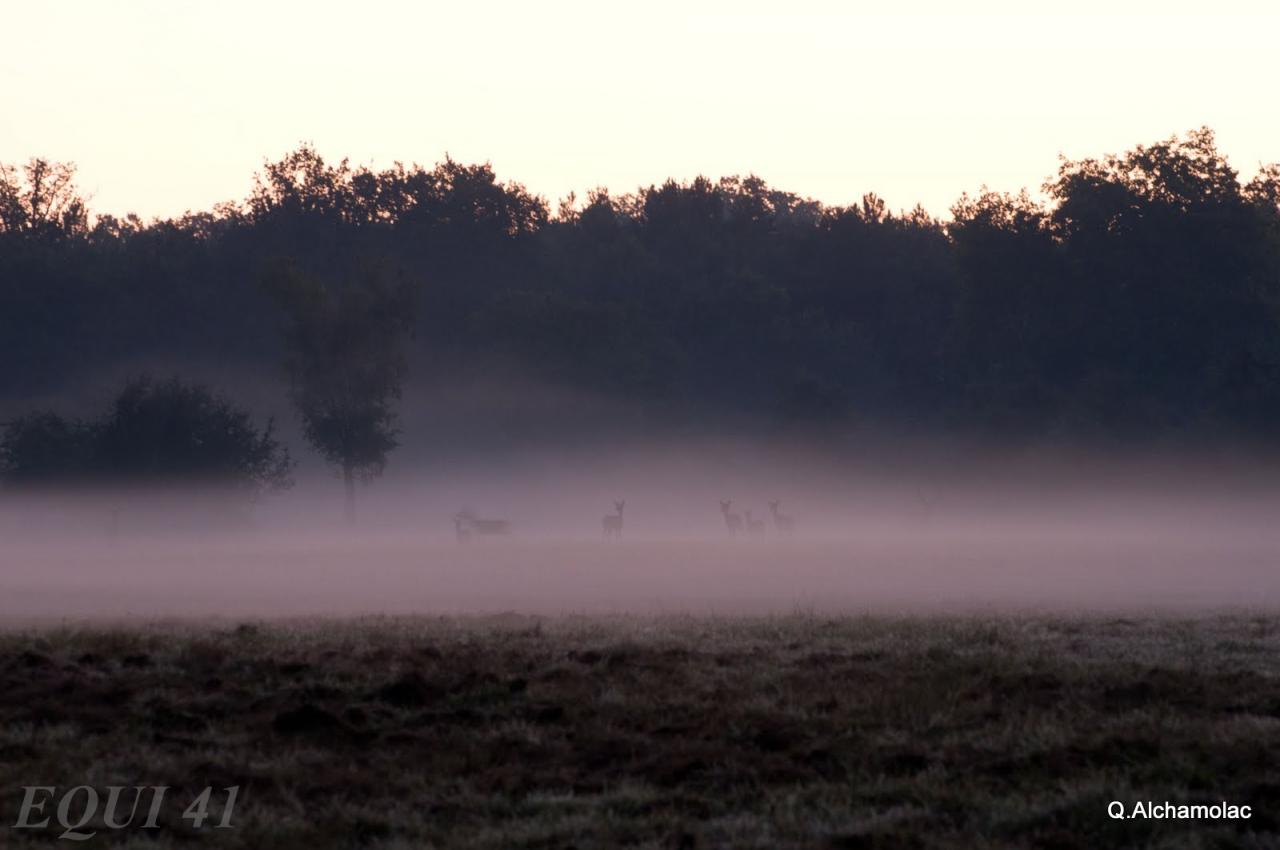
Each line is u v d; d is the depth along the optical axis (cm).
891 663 6238
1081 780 4569
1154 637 7231
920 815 4306
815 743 5012
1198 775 4559
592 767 4900
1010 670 5988
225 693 5725
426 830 4266
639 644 6738
